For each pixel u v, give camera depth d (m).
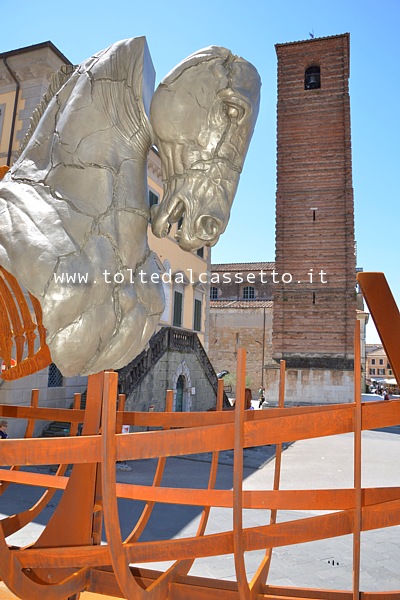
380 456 15.12
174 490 2.12
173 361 20.33
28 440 1.83
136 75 2.69
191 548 2.01
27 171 2.67
